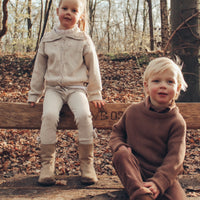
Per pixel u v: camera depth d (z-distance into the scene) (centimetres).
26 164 310
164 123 189
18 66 1081
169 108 190
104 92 798
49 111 231
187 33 435
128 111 204
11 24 1602
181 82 197
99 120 265
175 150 179
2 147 358
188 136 407
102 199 199
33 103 261
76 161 328
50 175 226
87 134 234
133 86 853
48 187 225
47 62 265
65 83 249
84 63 264
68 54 253
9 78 969
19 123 262
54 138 232
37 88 262
